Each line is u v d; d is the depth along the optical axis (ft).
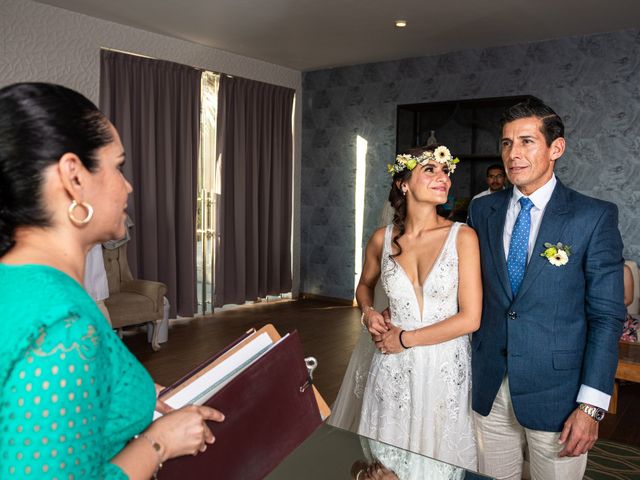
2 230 2.74
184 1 15.84
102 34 17.89
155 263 19.53
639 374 12.19
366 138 23.63
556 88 19.47
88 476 2.45
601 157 18.81
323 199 25.00
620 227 18.61
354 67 23.75
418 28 18.26
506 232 6.24
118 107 18.45
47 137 2.66
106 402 2.63
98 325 2.61
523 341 5.89
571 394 5.80
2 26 15.76
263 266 23.76
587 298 5.76
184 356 16.44
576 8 16.05
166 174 19.72
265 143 23.26
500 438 6.39
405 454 4.83
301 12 16.67
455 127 21.86
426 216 6.60
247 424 3.88
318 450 4.85
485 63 20.77
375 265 7.41
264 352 4.17
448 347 6.48
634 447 11.31
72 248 2.82
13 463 2.27
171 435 3.08
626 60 18.19
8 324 2.43
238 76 22.21
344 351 17.21
